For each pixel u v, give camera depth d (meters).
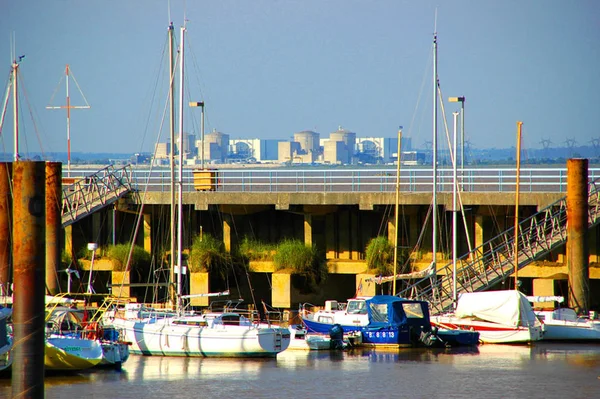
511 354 167.50
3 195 178.38
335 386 139.75
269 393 135.12
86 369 150.50
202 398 131.62
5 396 125.00
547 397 133.50
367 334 177.00
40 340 102.12
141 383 140.75
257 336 161.50
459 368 153.88
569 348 173.88
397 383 142.12
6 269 177.62
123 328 167.00
